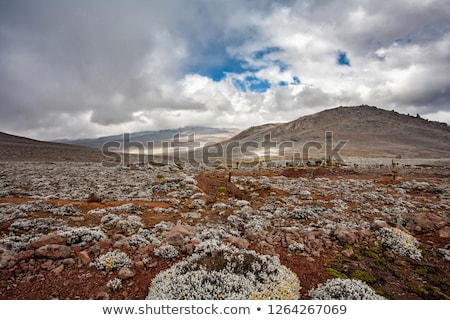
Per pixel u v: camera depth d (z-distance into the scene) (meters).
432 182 29.80
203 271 6.45
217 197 19.92
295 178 34.53
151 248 8.44
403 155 128.12
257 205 17.12
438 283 7.28
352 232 10.34
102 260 7.37
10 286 6.19
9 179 24.05
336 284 6.55
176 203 17.02
